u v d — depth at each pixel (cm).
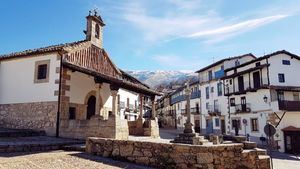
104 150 1057
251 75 3572
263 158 1091
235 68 3900
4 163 775
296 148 2980
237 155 995
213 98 4475
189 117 1550
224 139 1892
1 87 1705
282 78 3284
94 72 1468
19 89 1641
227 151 971
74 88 1617
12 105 1642
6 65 1723
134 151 1002
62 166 835
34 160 858
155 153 968
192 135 1484
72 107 1599
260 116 3328
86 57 1808
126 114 2725
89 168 849
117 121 1402
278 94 3238
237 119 3800
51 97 1520
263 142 3225
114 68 2136
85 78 1731
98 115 1437
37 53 1593
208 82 4644
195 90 5109
